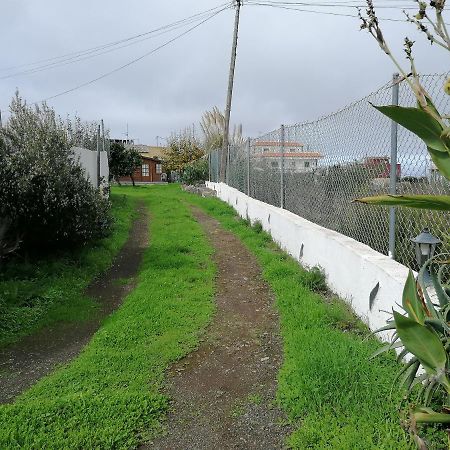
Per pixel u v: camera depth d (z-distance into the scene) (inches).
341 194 232.1
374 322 166.6
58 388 144.2
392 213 175.6
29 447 113.2
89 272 280.7
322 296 216.5
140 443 117.5
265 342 175.2
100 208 337.4
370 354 141.9
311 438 110.3
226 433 120.4
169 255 317.7
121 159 1112.2
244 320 198.8
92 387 143.3
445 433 100.5
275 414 126.6
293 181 325.1
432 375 79.7
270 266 273.3
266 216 378.0
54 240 287.4
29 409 128.8
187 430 122.5
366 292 175.9
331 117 242.1
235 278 267.3
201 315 203.6
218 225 462.0
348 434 108.4
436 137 63.0
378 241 192.4
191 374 153.0
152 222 487.2
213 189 783.1
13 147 273.4
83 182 301.3
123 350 170.2
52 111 390.6
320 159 263.4
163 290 240.5
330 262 222.8
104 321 205.0
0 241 257.1
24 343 185.3
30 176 258.2
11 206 260.1
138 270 292.0
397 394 117.9
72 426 121.5
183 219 494.6
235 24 782.5
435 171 138.3
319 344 155.3
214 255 326.3
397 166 167.9
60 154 291.3
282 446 113.0
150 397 135.4
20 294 229.9
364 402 120.0
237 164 577.6
